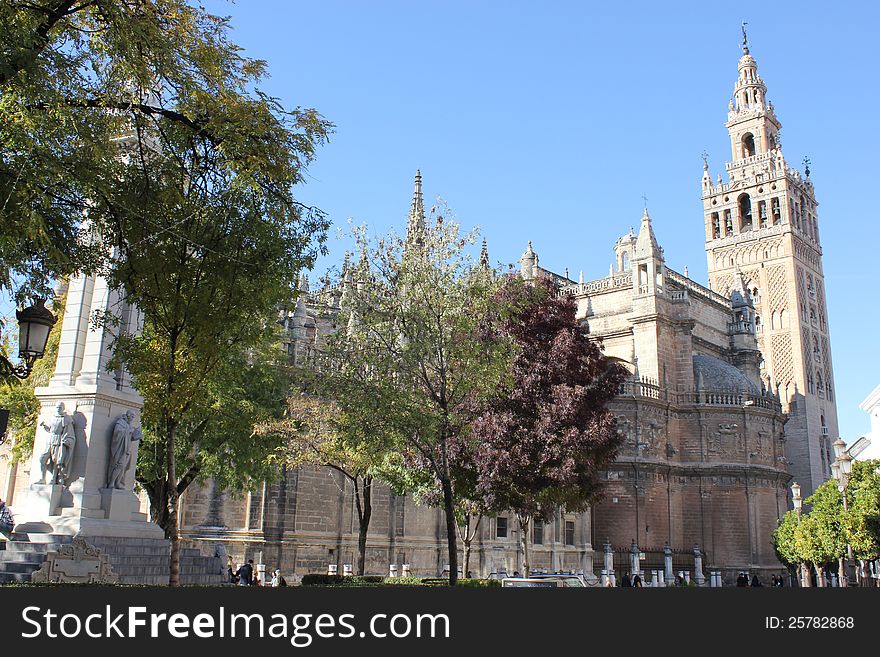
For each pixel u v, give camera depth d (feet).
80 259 54.65
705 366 258.57
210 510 148.97
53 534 77.41
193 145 58.08
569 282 279.49
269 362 119.65
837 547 157.79
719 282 393.70
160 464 107.76
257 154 55.62
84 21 53.06
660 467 231.50
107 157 53.21
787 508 264.11
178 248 56.54
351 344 87.76
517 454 110.32
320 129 58.95
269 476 126.93
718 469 239.09
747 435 244.22
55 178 49.96
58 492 80.84
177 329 57.16
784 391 364.79
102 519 81.46
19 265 52.03
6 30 44.04
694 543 236.02
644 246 251.39
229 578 116.47
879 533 133.49
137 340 59.57
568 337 118.83
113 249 70.74
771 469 243.19
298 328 155.53
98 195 52.65
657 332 244.01
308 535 156.56
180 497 142.20
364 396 84.33
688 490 240.12
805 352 369.50
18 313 52.95
